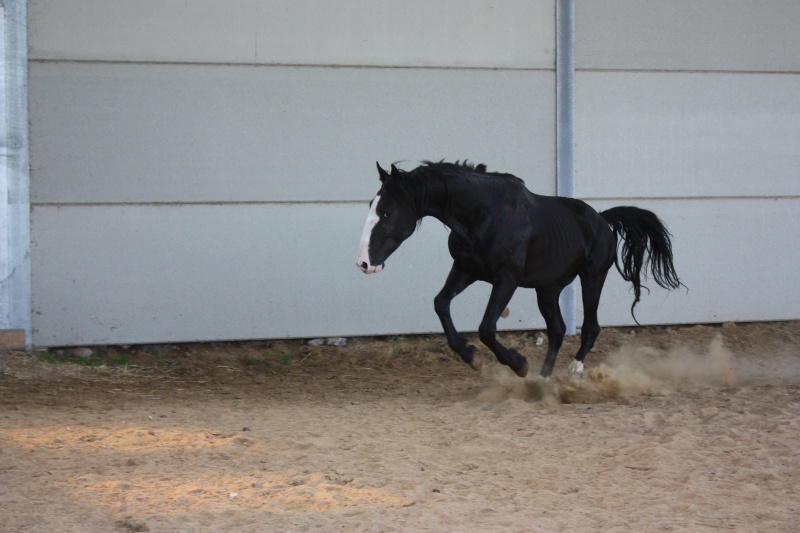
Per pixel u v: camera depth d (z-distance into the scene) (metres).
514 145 12.96
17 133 11.54
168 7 11.89
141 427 7.61
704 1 13.45
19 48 11.50
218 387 10.39
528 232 8.69
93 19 11.72
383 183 8.27
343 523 5.04
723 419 7.54
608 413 7.94
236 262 12.16
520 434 7.24
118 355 11.88
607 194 13.32
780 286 13.84
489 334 8.48
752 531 4.97
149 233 11.92
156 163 11.92
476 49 12.76
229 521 5.07
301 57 12.26
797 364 11.57
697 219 13.57
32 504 5.33
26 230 11.60
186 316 12.04
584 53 13.12
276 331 12.28
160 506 5.34
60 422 7.81
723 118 13.60
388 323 12.57
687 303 13.54
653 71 13.36
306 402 9.30
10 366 10.70
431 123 12.69
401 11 12.52
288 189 12.27
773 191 13.77
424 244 12.59
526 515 5.22
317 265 12.38
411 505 5.38
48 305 11.69
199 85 12.00
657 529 5.00
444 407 8.56
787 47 13.75
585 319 9.76
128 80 11.83
